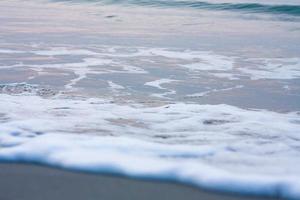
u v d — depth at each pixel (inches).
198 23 738.8
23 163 164.7
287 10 836.6
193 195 140.6
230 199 138.6
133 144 185.2
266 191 142.6
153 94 305.7
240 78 362.3
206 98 300.8
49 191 142.8
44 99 278.4
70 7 959.0
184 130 218.5
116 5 974.4
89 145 181.5
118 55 445.7
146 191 143.0
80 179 151.6
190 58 439.2
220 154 180.5
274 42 556.4
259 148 192.1
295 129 224.2
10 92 295.6
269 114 261.3
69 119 230.7
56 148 176.6
